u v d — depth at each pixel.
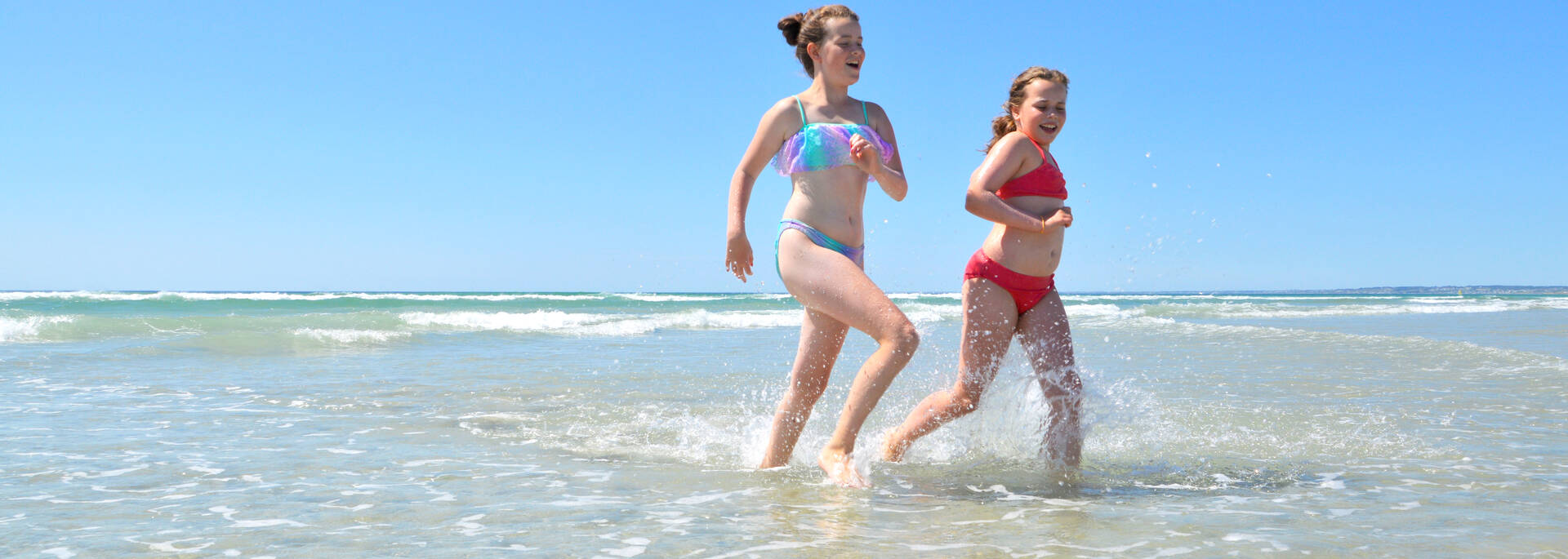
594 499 3.34
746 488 3.51
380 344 11.15
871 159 3.37
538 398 6.34
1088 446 4.40
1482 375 7.74
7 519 3.00
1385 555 2.62
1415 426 5.06
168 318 13.88
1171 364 8.77
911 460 4.03
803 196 3.54
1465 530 2.90
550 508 3.19
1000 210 3.63
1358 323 18.39
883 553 2.64
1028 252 3.75
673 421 5.30
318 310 22.52
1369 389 6.75
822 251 3.49
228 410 5.68
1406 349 10.12
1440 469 3.89
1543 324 17.28
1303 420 5.23
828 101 3.62
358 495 3.39
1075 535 2.84
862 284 3.44
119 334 12.02
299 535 2.84
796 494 3.41
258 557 2.61
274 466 3.94
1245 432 4.84
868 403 3.53
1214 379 7.42
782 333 14.48
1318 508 3.19
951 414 3.91
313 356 9.57
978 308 3.81
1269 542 2.75
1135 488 3.52
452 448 4.41
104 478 3.66
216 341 10.52
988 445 4.18
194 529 2.90
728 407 5.95
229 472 3.79
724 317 17.91
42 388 6.68
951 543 2.74
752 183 3.67
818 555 2.62
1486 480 3.67
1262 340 11.69
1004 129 4.03
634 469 3.89
